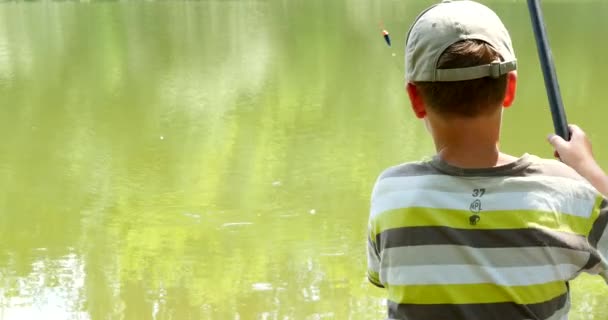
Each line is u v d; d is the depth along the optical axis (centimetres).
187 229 526
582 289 429
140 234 518
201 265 465
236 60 1220
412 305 129
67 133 792
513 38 1241
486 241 127
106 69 1152
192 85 1023
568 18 1580
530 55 1097
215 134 774
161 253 486
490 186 129
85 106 911
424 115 137
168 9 2028
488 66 125
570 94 880
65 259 480
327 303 412
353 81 1030
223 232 518
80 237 519
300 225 527
